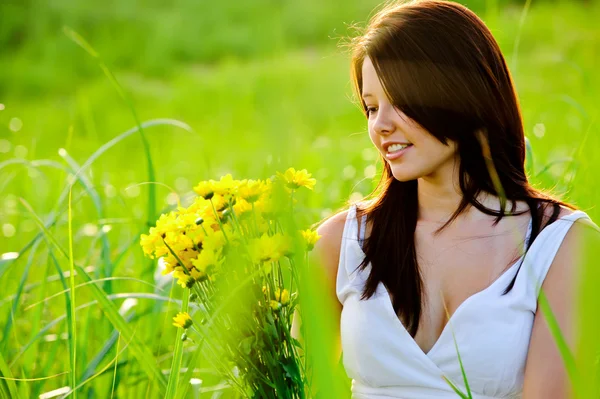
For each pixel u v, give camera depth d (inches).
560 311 91.5
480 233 98.6
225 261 82.9
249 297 81.8
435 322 98.0
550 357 90.0
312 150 287.7
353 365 100.7
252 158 291.7
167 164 310.2
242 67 749.9
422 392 95.7
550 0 850.1
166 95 743.7
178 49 978.7
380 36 95.8
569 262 93.0
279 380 84.5
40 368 130.1
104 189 204.2
